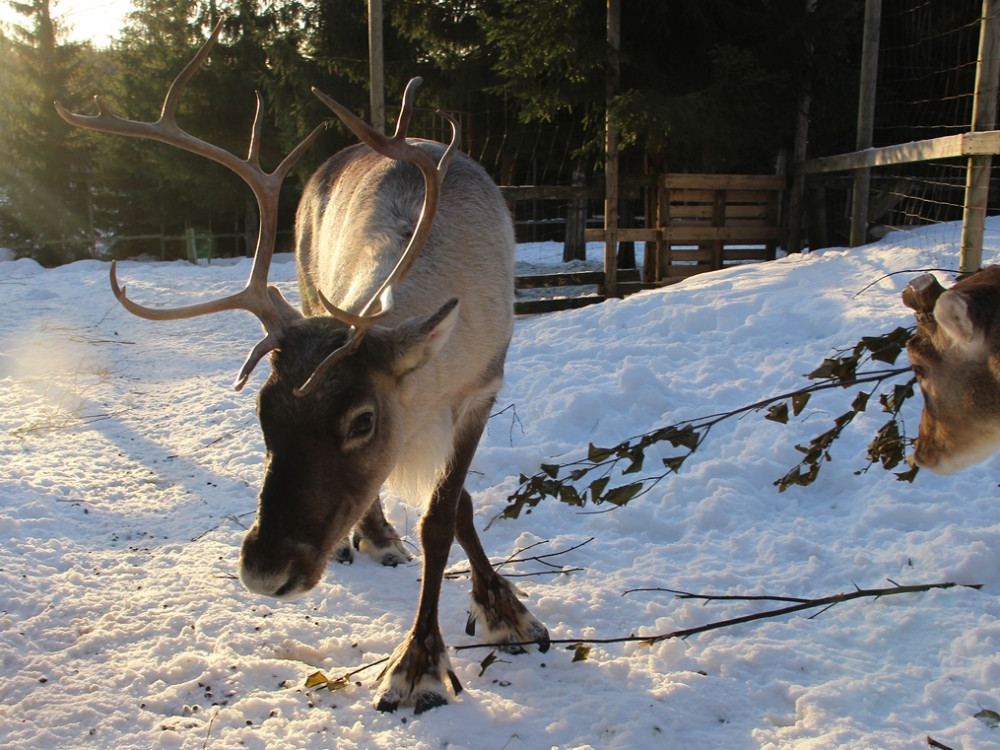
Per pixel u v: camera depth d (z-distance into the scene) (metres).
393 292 2.93
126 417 6.74
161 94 22.48
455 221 3.51
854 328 6.46
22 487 4.93
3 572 3.82
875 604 3.45
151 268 18.69
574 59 9.61
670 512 4.47
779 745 2.65
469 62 13.04
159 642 3.31
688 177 10.09
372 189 3.68
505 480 5.01
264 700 2.96
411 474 3.28
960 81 11.12
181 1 23.05
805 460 3.79
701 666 3.14
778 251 11.80
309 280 4.37
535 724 2.85
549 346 7.43
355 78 14.59
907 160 8.22
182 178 22.94
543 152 14.03
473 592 3.52
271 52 16.17
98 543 4.33
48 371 8.49
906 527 4.09
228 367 8.48
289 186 22.94
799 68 10.15
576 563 4.02
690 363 6.61
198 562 4.06
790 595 3.60
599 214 20.52
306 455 2.70
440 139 13.90
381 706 2.96
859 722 2.74
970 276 3.07
